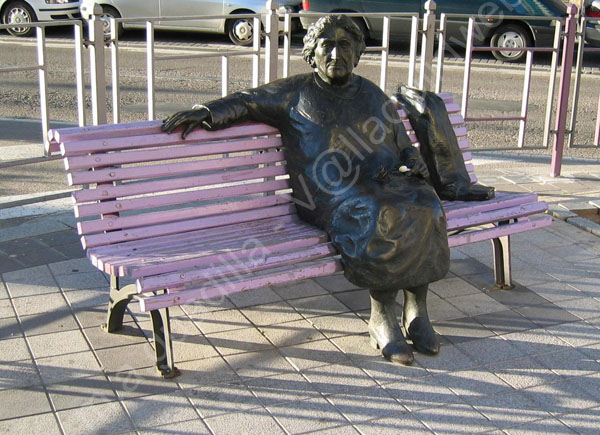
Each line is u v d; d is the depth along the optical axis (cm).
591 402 396
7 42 1493
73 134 420
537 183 735
